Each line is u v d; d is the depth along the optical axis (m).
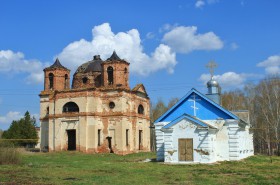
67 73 53.88
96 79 51.94
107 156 40.66
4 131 75.56
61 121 47.41
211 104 30.14
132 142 48.06
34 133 76.31
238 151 29.55
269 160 31.28
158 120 31.19
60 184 15.73
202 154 27.25
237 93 68.38
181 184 15.96
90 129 45.97
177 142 27.84
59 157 37.38
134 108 49.28
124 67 49.03
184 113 28.08
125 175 19.41
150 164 27.00
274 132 55.06
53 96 48.69
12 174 19.33
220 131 29.69
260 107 60.03
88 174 19.97
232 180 17.30
